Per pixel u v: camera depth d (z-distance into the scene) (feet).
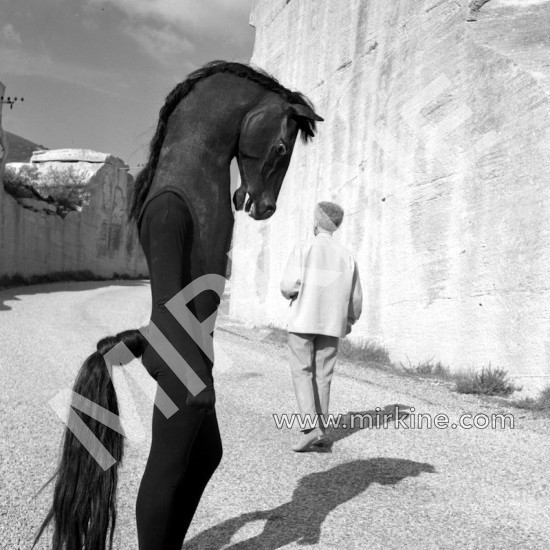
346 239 53.72
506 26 37.96
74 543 9.07
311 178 63.41
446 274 38.52
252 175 9.66
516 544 12.92
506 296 33.22
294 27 74.28
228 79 9.70
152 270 8.86
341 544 12.65
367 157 51.08
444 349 37.99
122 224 145.89
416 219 42.27
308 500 15.14
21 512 13.91
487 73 36.47
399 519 14.08
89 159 134.62
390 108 47.67
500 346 33.30
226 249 9.45
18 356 35.29
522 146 33.22
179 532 10.03
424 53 43.68
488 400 29.60
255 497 15.25
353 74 55.67
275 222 72.49
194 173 9.20
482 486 16.56
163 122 9.59
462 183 37.78
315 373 20.07
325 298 19.67
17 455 18.16
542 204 31.58
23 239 104.32
